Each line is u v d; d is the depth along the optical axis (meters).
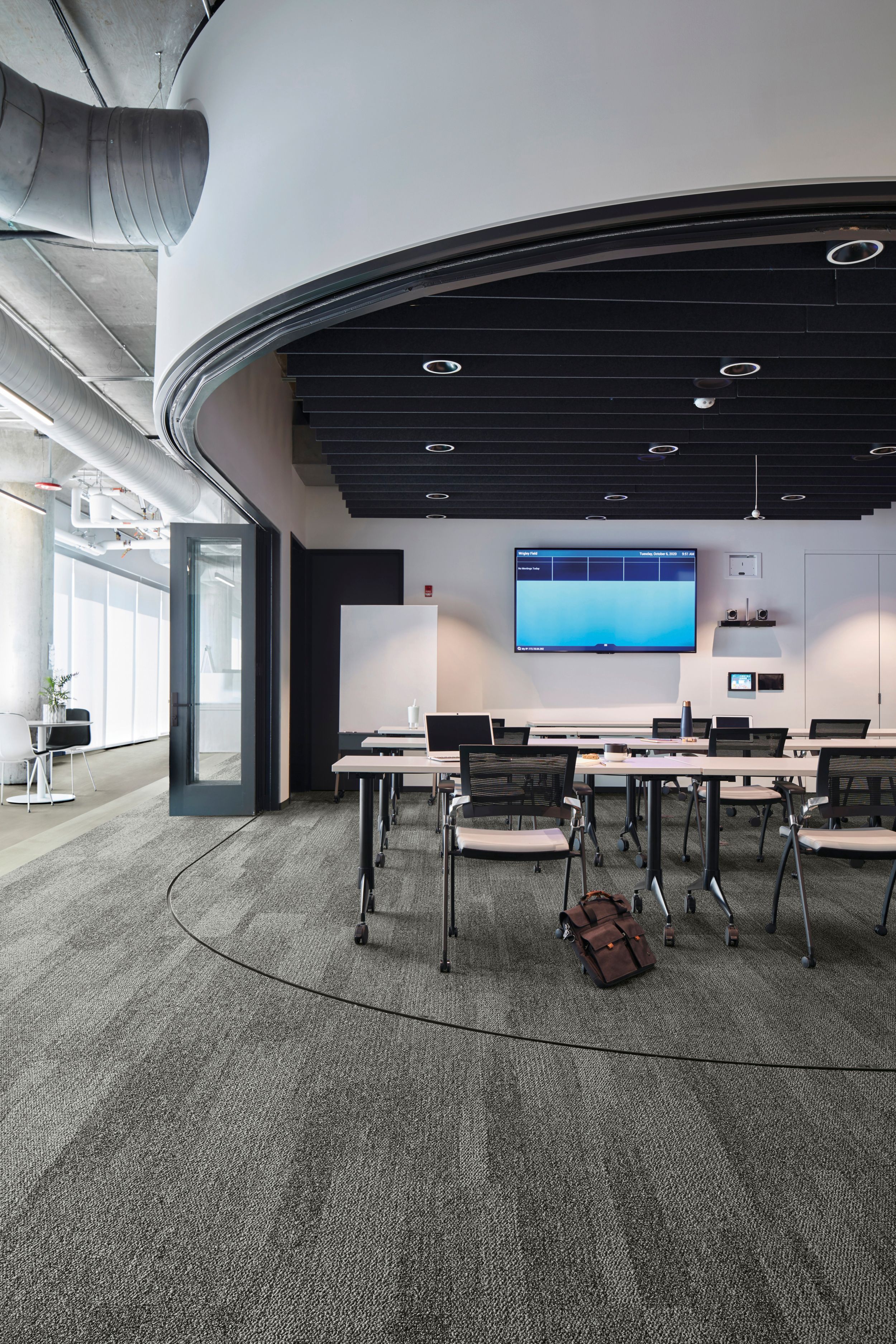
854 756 3.65
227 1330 1.52
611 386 4.85
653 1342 1.49
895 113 2.24
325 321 3.00
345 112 2.64
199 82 3.28
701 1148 2.11
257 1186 1.95
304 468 8.18
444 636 8.80
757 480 6.84
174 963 3.45
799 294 3.60
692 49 2.29
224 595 6.95
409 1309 1.57
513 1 2.41
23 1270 1.68
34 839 6.17
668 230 2.44
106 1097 2.37
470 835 3.66
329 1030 2.80
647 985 3.22
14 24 3.52
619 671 8.77
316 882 4.79
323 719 8.75
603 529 8.83
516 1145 2.12
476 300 3.90
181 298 3.35
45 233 4.65
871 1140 2.15
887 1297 1.60
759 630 8.80
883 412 5.21
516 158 2.40
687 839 5.82
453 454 6.44
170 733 7.02
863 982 3.26
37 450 8.68
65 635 11.98
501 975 3.31
